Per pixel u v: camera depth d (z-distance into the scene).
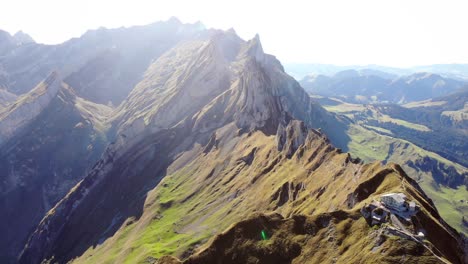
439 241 75.62
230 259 86.69
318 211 115.06
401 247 70.12
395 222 75.81
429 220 78.19
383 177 98.69
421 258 67.12
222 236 90.94
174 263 92.38
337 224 84.25
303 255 82.38
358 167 120.31
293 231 88.19
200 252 89.69
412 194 90.19
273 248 85.69
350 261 73.75
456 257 75.88
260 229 89.94
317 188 133.88
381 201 82.06
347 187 115.50
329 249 80.19
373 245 73.50
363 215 82.06
